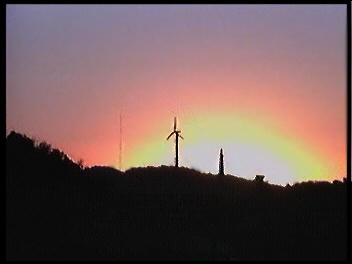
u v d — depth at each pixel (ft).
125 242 125.90
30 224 124.47
